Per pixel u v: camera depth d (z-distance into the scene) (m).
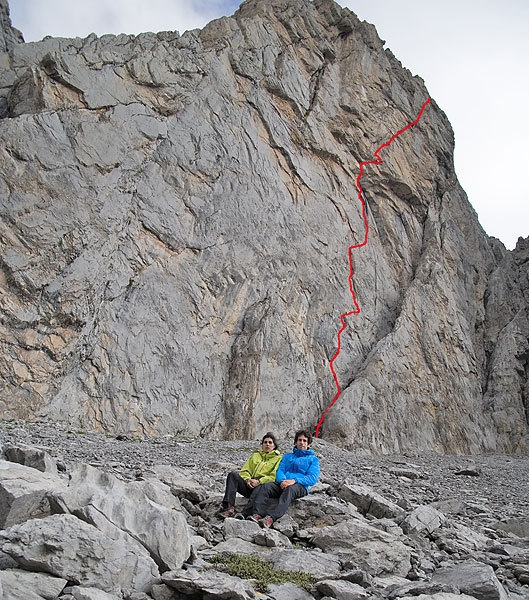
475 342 34.47
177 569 5.79
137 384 21.20
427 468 20.30
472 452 28.84
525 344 34.16
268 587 5.85
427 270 32.22
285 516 8.27
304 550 7.14
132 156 23.62
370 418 25.53
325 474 14.64
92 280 20.98
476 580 6.17
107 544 5.32
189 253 24.27
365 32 34.88
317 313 27.48
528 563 7.54
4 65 25.94
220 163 26.30
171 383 21.97
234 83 28.34
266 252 26.47
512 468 23.36
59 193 21.22
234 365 23.55
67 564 5.11
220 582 5.42
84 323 20.50
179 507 7.98
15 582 4.82
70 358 19.98
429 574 6.91
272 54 30.27
